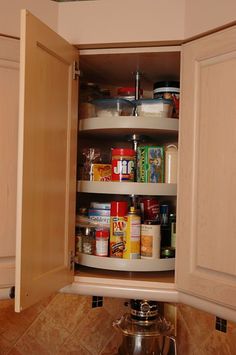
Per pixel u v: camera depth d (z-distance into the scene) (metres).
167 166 1.42
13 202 1.28
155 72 1.56
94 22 1.32
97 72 1.56
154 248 1.38
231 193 1.13
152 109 1.39
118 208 1.40
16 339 1.61
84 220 1.46
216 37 1.18
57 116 1.22
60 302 1.69
